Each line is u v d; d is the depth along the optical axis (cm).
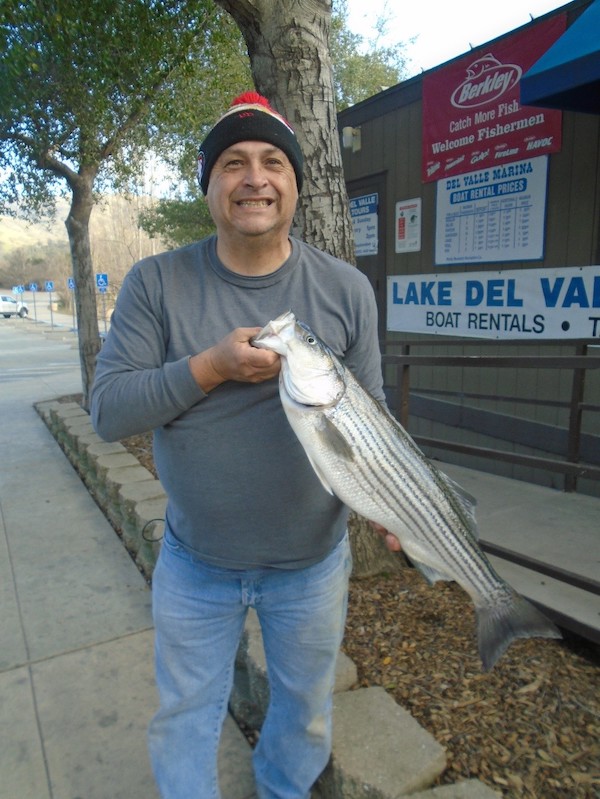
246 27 308
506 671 266
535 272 510
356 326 190
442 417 624
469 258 569
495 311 552
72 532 511
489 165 537
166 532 194
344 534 197
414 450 190
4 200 989
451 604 316
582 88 378
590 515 438
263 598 184
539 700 248
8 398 1207
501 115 519
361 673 266
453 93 557
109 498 539
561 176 482
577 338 467
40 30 528
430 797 196
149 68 625
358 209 709
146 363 176
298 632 186
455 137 564
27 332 3175
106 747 263
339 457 173
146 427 168
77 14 520
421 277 627
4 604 392
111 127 774
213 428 172
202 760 187
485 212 547
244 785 240
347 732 221
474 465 595
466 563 199
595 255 464
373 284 701
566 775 213
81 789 241
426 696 251
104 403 168
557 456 506
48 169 902
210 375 159
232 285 177
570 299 485
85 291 927
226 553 179
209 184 177
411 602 319
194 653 185
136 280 176
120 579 425
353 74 1641
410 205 630
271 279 178
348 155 714
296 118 307
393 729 222
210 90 767
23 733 272
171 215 1337
